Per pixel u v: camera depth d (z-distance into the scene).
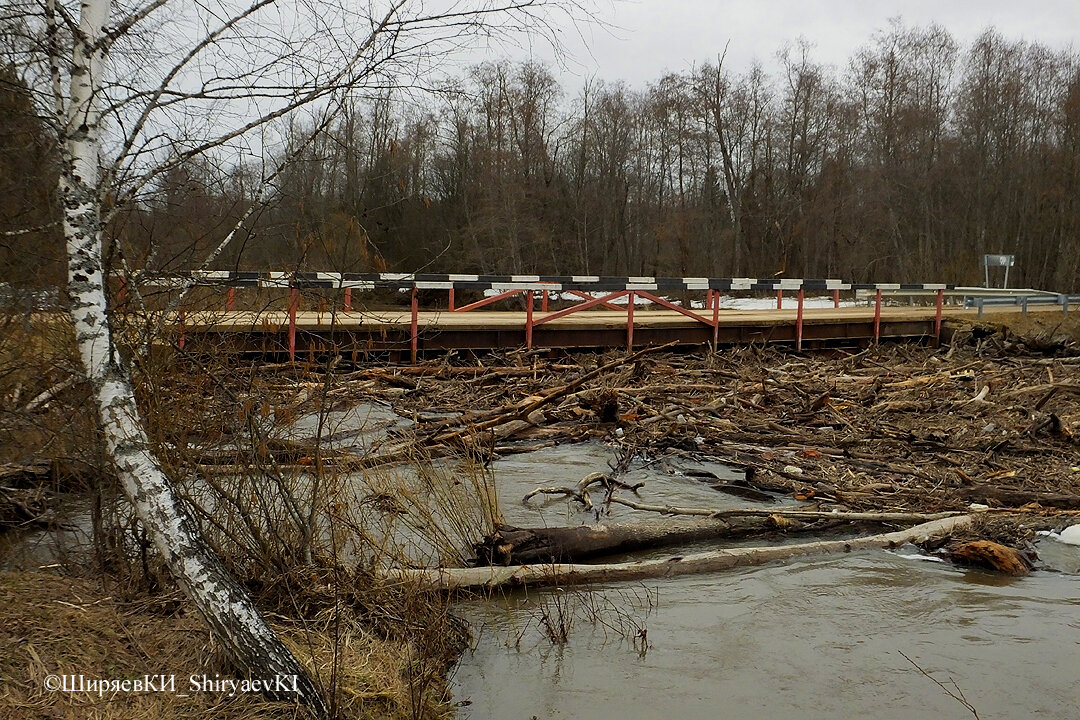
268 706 3.83
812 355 21.56
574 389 13.22
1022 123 45.19
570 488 9.05
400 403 13.48
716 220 48.19
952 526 7.54
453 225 31.48
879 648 5.35
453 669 5.05
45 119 3.87
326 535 6.09
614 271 48.47
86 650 4.12
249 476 5.46
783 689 4.83
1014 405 13.19
